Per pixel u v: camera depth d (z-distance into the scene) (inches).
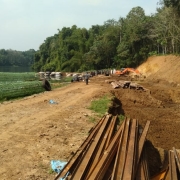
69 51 3641.7
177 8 1743.4
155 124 629.9
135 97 894.4
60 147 358.6
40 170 291.0
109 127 369.7
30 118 519.8
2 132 423.5
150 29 2298.2
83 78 1545.3
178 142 509.7
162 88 1181.7
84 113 567.5
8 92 939.3
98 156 280.5
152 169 317.4
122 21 2920.8
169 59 1802.4
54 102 701.3
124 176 234.5
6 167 296.4
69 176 249.0
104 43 2832.2
